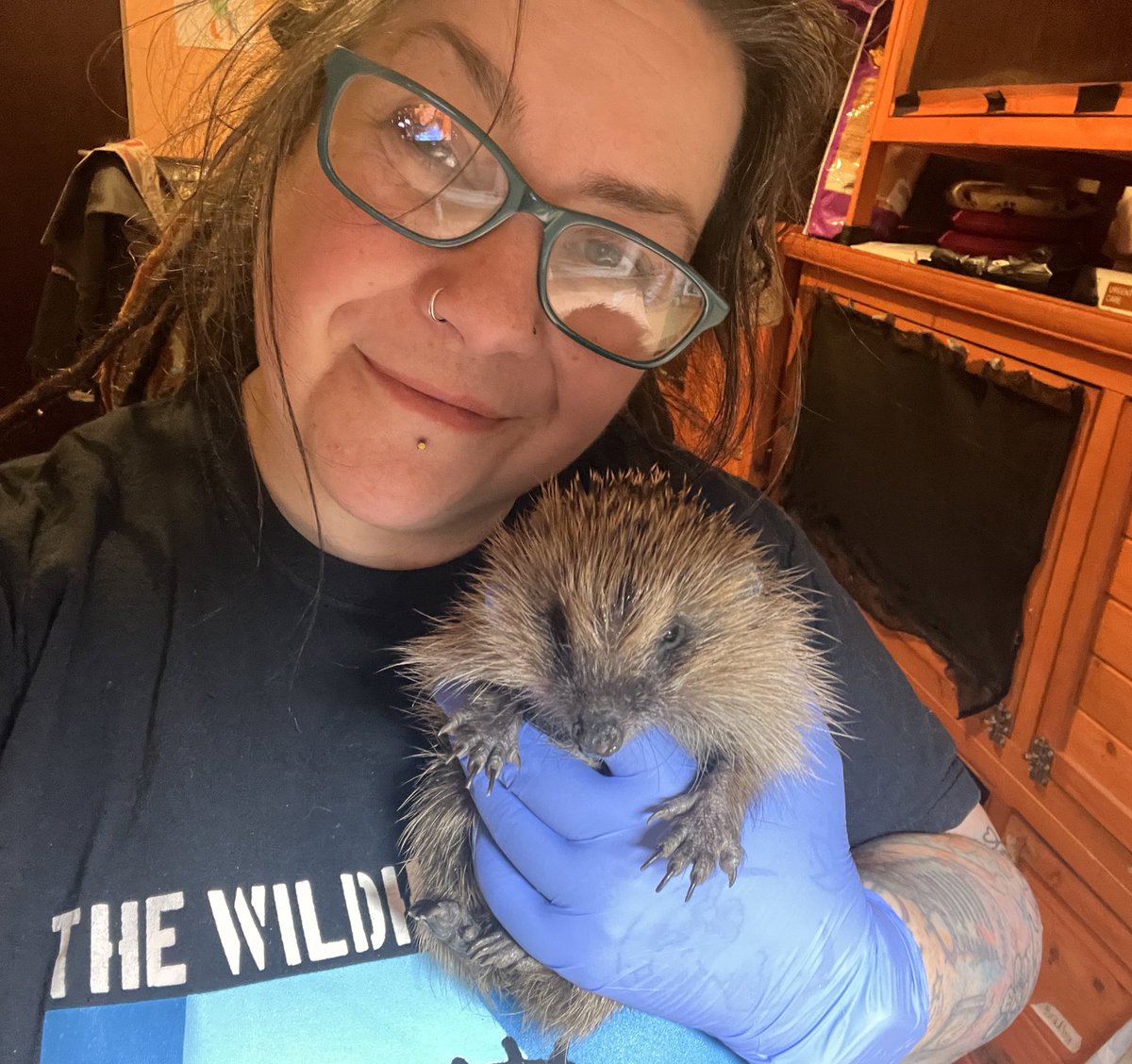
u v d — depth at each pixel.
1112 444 0.60
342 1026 0.32
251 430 0.36
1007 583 0.69
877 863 0.43
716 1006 0.36
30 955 0.30
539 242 0.29
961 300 0.69
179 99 0.55
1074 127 0.58
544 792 0.37
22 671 0.32
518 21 0.28
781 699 0.40
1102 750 0.63
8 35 0.96
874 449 0.83
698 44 0.30
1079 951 0.66
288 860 0.33
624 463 0.46
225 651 0.34
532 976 0.37
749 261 0.40
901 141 0.77
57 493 0.35
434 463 0.31
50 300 0.88
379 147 0.29
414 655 0.36
